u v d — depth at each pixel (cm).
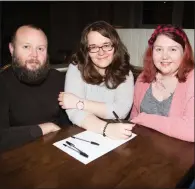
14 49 138
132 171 85
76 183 78
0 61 279
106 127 115
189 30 161
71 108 139
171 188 76
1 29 427
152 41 136
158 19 510
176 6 471
